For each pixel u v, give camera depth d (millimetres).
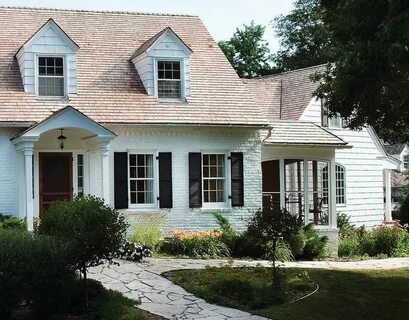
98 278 15203
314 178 25469
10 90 20859
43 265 11492
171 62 22625
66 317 11844
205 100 22734
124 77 22656
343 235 25703
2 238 11789
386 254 23359
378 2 12523
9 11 23875
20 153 20125
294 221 15547
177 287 14648
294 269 17688
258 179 22922
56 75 21391
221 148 22531
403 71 12977
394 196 49906
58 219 12789
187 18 26172
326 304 13883
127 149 21422
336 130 28875
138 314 12289
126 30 24672
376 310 13672
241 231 22609
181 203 22000
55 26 21312
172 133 21969
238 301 13766
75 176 21219
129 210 21344
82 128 19641
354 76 13305
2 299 11352
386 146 50031
